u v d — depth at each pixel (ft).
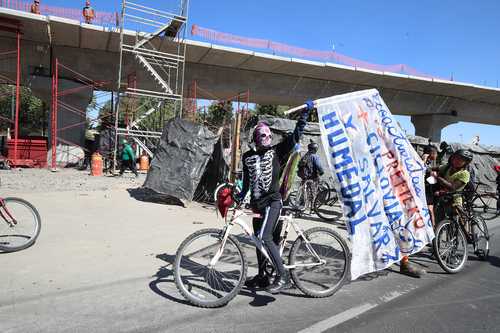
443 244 17.78
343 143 15.53
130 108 71.31
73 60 67.62
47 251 17.61
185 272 13.03
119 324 11.19
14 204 17.74
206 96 86.17
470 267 18.81
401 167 16.60
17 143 58.13
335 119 15.61
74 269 15.52
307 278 14.40
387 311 13.08
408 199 16.52
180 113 59.41
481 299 14.48
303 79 87.20
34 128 144.97
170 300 13.06
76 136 67.00
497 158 58.54
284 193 13.78
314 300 13.75
